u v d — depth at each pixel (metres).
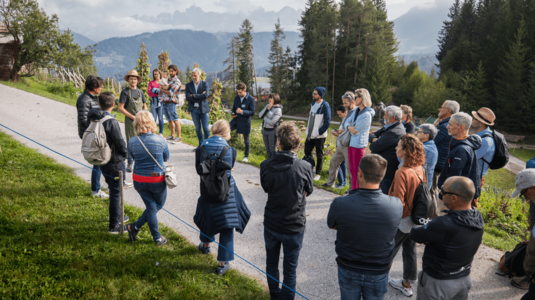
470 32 79.25
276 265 3.11
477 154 4.37
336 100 61.34
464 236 2.32
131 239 3.88
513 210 6.33
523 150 41.78
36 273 3.14
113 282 3.17
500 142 4.36
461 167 3.58
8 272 3.11
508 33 54.59
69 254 3.50
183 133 10.12
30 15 23.02
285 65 69.44
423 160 3.06
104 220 4.34
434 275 2.45
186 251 3.86
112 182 4.00
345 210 2.35
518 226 5.76
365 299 2.45
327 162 8.59
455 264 2.38
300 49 67.75
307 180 2.86
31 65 25.00
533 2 54.34
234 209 3.44
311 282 3.54
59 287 3.02
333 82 59.88
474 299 3.36
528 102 48.16
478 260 4.08
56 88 19.81
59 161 6.42
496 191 8.47
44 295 2.91
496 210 6.12
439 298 2.46
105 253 3.61
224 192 3.28
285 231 2.88
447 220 2.35
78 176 5.77
